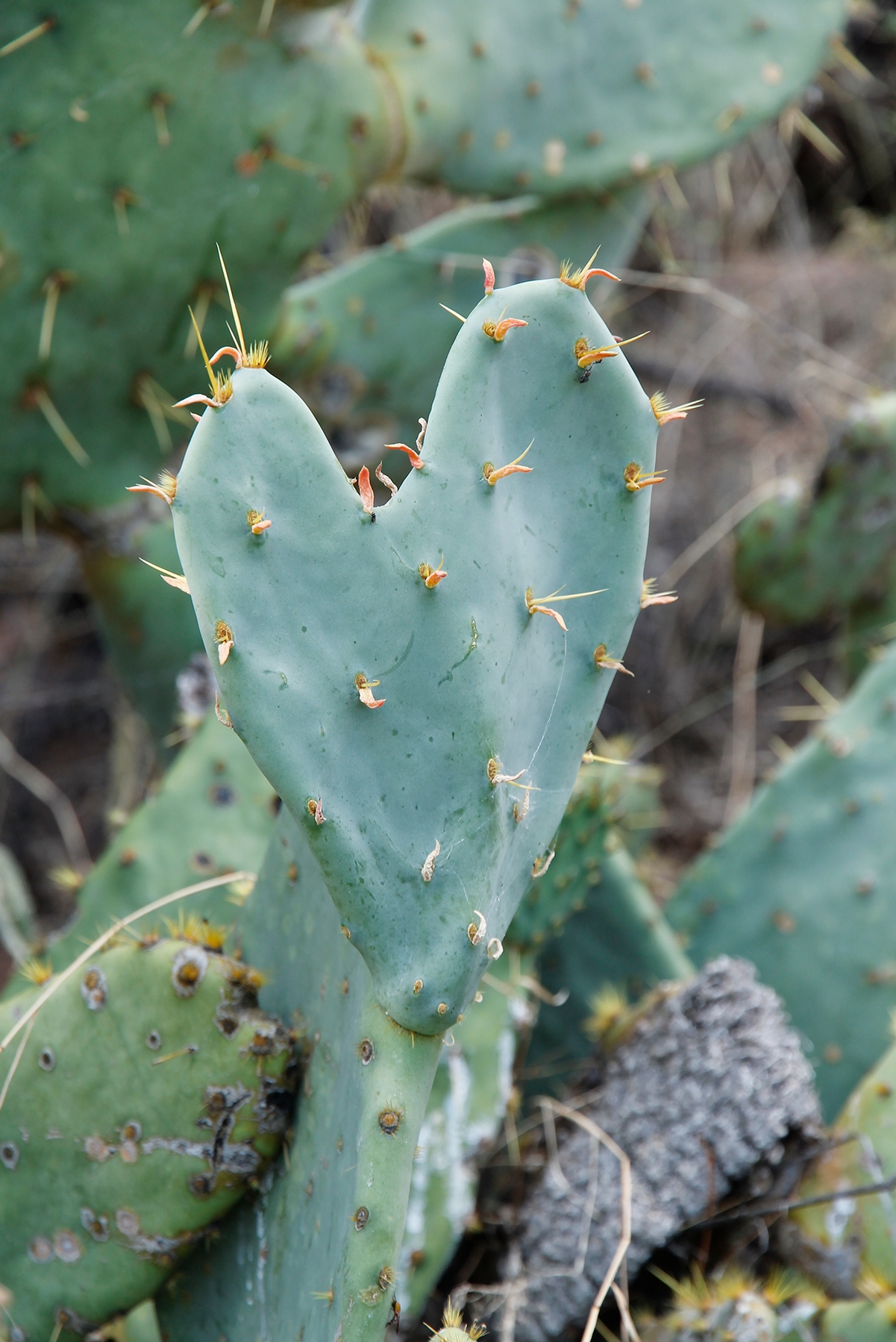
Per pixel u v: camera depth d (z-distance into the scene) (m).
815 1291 1.04
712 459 2.28
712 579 2.17
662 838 1.93
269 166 1.23
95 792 1.94
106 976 0.97
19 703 1.98
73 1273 1.01
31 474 1.28
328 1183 0.94
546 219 1.35
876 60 2.73
